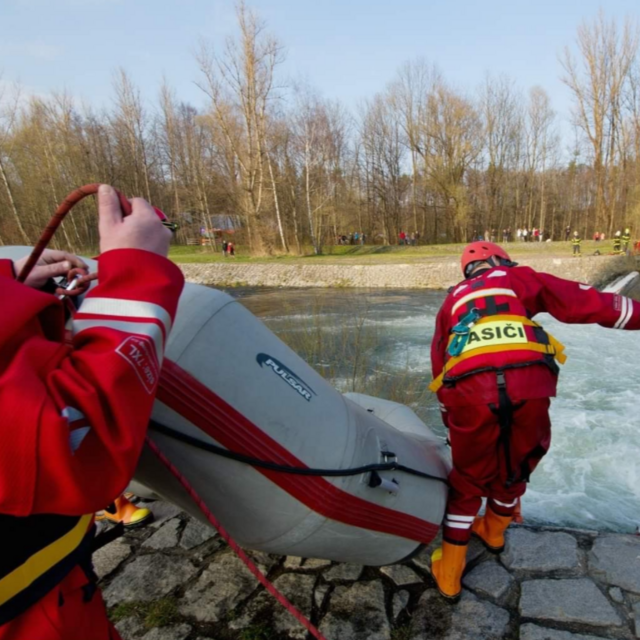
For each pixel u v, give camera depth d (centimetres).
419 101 4956
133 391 83
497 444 192
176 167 5269
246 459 143
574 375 753
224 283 2933
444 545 214
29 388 75
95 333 85
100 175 4825
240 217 4228
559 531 258
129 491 247
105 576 236
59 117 4241
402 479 191
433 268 2464
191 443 136
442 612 207
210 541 258
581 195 5962
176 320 139
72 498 78
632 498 378
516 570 230
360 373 597
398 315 1476
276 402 149
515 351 187
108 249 94
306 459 153
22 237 3688
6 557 84
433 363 221
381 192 5641
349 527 170
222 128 3634
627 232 2545
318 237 4184
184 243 5409
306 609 210
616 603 209
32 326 85
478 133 4938
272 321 787
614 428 528
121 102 4916
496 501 232
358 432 173
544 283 205
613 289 1528
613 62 4122
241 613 210
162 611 212
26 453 73
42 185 3988
